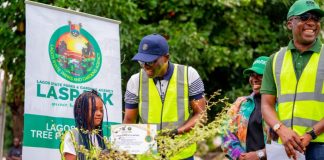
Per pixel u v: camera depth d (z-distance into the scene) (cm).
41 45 650
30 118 637
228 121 477
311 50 509
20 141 1235
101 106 606
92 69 687
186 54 1036
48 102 650
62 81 662
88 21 690
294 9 511
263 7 1124
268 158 507
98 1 977
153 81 596
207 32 1084
